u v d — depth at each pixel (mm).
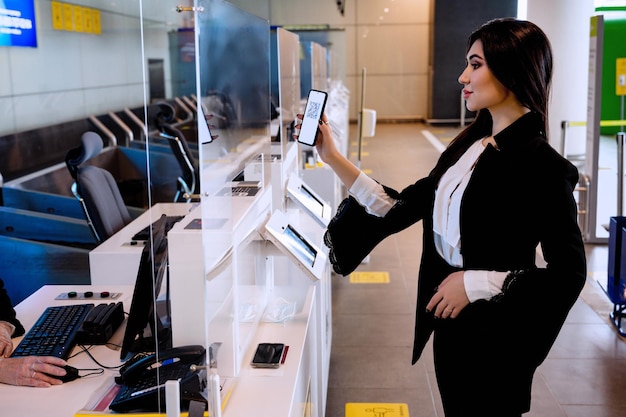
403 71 15250
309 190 3291
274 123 4449
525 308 1807
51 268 4008
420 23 15047
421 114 15406
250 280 2102
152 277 1800
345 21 15078
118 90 6562
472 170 1956
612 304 4574
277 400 1740
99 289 2770
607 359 3793
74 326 2297
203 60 2264
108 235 3826
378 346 4047
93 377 2004
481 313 1894
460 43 14492
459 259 1992
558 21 8906
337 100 9016
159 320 1695
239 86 2596
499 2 14359
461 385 1965
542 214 1815
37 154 5168
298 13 15039
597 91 5703
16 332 2352
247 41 2711
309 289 2566
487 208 1891
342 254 2305
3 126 4824
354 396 3451
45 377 1953
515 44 1858
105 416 1724
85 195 3836
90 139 4332
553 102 9164
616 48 6809
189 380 1582
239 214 1968
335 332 4266
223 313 1722
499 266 1905
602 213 6359
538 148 1854
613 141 8242
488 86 1907
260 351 1988
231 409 1695
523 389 1928
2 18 4695
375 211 2268
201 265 1642
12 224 4320
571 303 1790
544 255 1838
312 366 2455
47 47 5367
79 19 5871
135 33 6559
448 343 1975
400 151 11570
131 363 1881
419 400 3404
